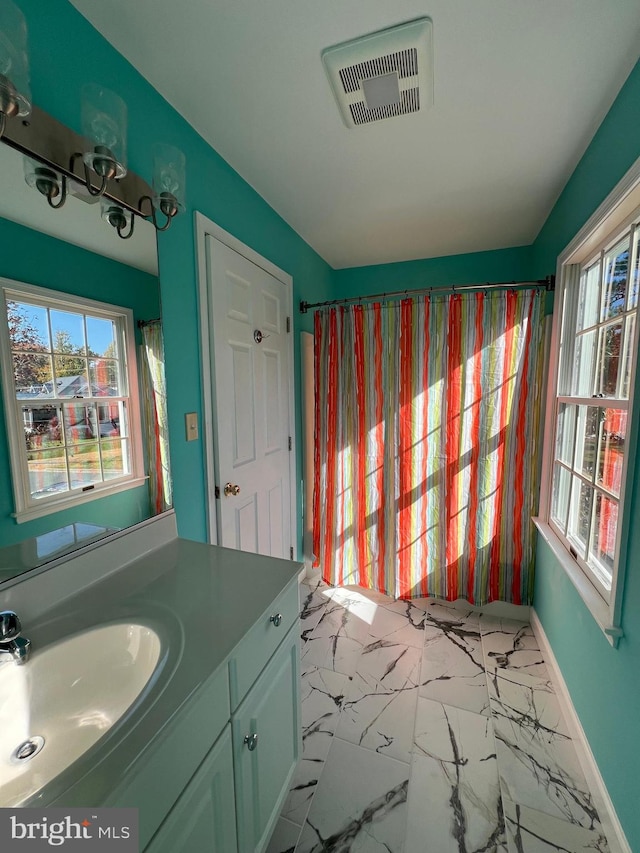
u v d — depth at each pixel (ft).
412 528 7.22
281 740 3.36
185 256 4.39
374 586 7.55
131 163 3.60
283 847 3.49
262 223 6.10
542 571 6.35
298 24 3.20
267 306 6.31
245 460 5.72
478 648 6.20
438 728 4.72
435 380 6.79
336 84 3.78
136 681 2.49
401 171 5.38
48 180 2.81
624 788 3.34
